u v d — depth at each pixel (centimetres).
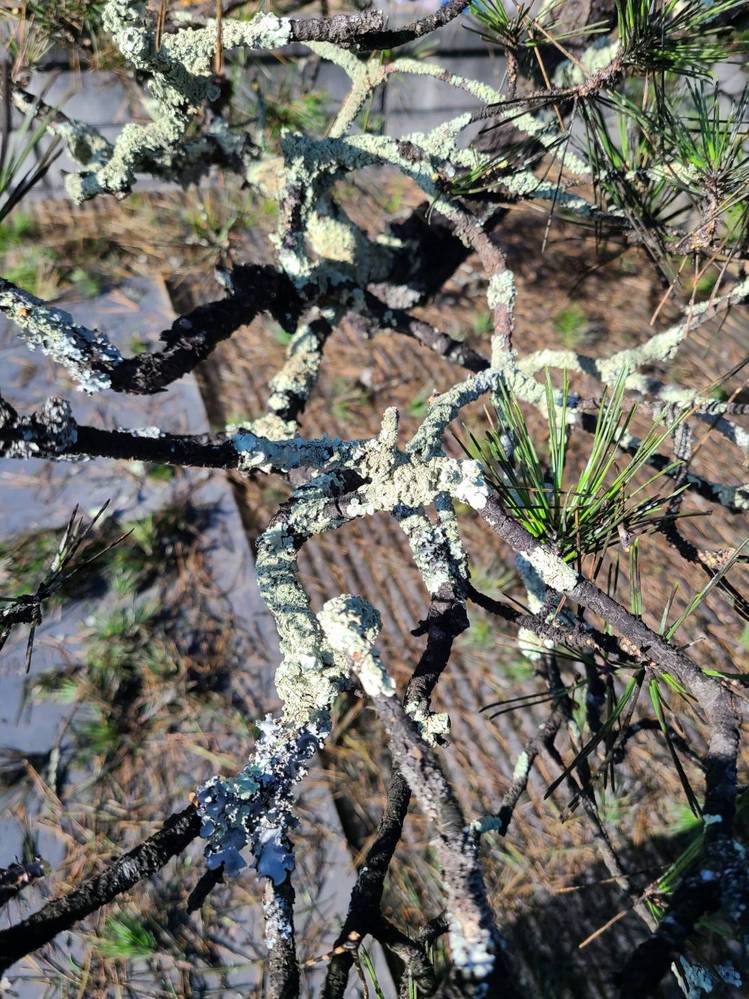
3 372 135
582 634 39
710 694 33
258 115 80
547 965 92
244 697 108
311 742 33
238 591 118
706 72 50
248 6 70
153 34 53
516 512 43
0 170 34
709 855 26
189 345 49
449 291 167
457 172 65
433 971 31
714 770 29
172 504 124
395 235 82
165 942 87
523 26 57
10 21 67
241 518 125
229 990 85
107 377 43
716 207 52
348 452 42
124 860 29
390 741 28
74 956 86
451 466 38
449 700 112
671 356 65
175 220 166
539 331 161
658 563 119
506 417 46
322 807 101
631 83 68
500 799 103
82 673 107
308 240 76
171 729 104
